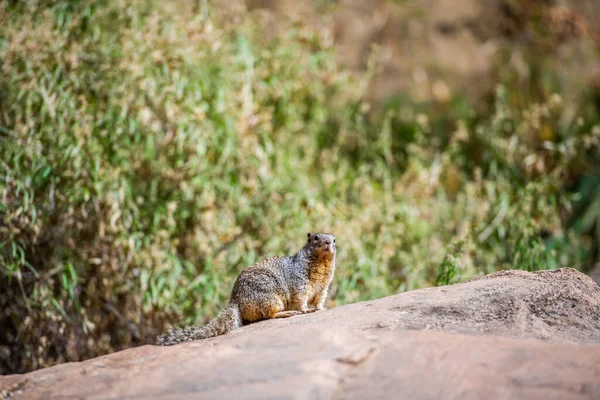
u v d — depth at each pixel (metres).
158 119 13.98
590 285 8.51
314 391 6.05
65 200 12.61
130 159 13.77
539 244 13.96
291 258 10.23
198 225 14.06
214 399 6.08
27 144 12.24
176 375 6.57
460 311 7.75
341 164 17.27
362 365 6.38
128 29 14.20
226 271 13.74
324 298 10.58
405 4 25.38
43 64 12.80
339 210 15.20
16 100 12.88
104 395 6.43
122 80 13.63
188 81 14.07
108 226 12.80
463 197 17.14
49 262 12.71
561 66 24.03
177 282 13.37
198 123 13.87
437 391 5.88
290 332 7.21
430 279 15.23
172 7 15.34
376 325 7.54
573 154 17.62
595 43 24.77
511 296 7.93
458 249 12.88
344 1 24.69
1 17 13.21
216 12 16.50
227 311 9.52
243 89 14.78
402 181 16.86
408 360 6.36
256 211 14.53
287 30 17.06
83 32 14.09
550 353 6.32
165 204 13.55
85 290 12.98
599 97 23.39
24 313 12.63
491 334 7.25
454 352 6.44
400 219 15.87
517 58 24.30
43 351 12.66
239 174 14.52
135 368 7.02
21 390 7.02
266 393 6.07
